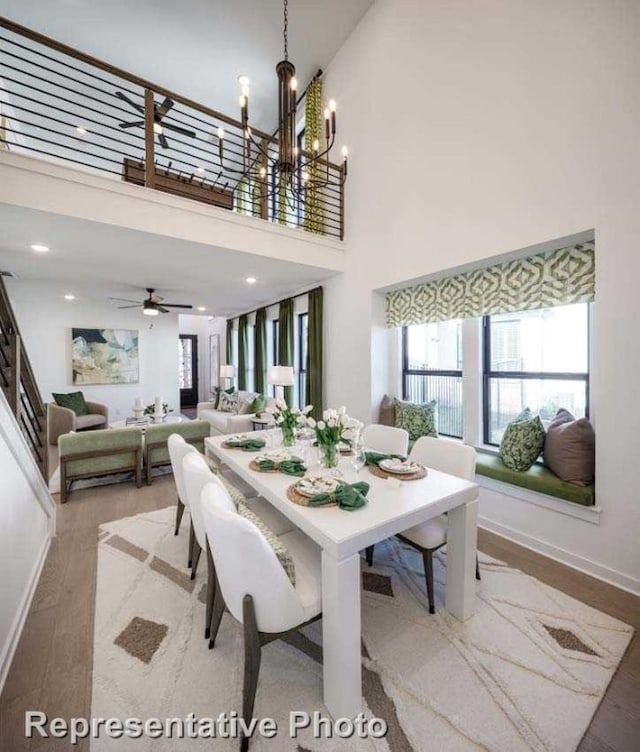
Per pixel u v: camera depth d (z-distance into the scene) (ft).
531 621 5.87
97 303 21.33
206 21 13.53
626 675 4.88
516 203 8.44
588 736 4.08
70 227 9.23
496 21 8.71
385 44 12.16
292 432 8.46
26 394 9.66
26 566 6.46
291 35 14.08
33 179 8.07
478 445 10.88
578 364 9.02
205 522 4.16
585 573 7.28
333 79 15.06
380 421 13.29
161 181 14.14
